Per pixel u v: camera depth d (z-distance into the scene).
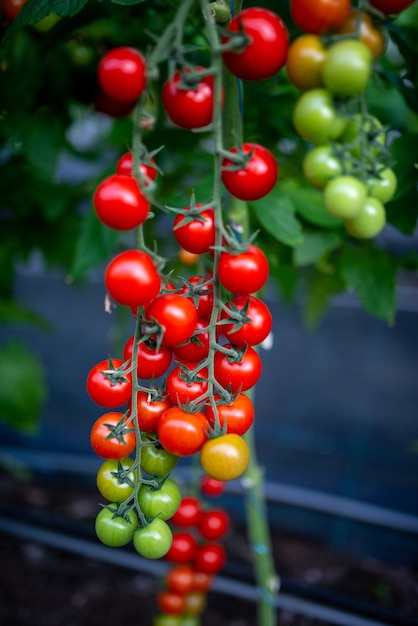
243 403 0.46
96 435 0.45
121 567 1.48
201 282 0.47
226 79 0.54
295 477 2.02
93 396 0.45
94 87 0.71
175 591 0.86
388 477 2.03
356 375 2.81
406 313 3.53
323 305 1.02
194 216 0.43
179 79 0.44
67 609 1.34
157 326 0.43
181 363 0.45
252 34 0.44
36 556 1.50
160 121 0.76
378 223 0.45
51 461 1.87
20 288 3.78
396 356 3.02
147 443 0.45
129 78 0.41
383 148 0.44
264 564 0.82
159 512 0.45
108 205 0.42
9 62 0.70
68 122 0.77
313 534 1.63
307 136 0.45
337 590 1.41
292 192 0.67
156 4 0.64
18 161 0.86
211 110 0.45
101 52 0.72
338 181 0.43
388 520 1.61
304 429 2.33
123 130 0.79
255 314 0.46
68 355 2.91
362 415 2.45
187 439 0.44
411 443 2.25
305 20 0.43
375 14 0.43
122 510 0.44
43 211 0.93
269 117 0.73
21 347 1.24
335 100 0.44
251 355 0.46
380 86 0.62
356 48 0.42
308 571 1.48
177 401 0.45
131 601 1.38
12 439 2.09
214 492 0.86
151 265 0.43
